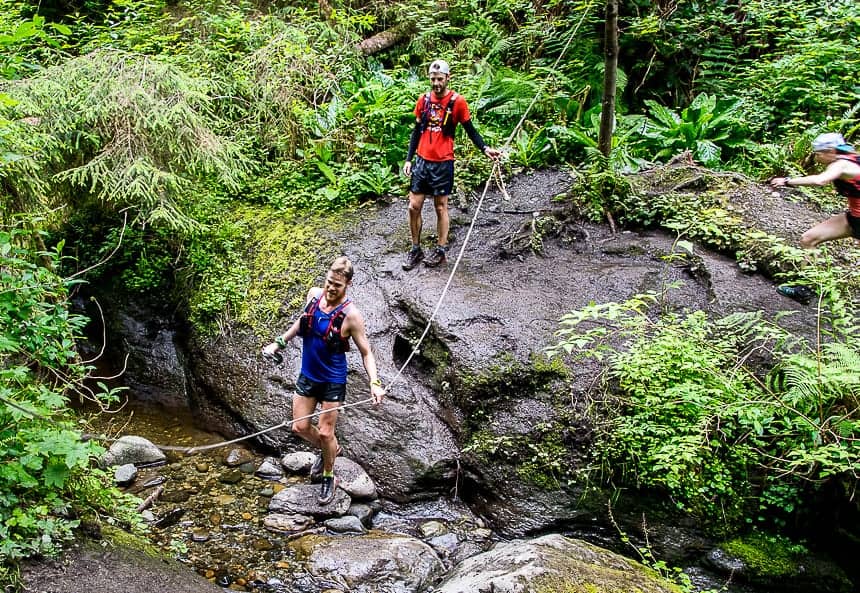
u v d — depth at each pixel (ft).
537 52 34.12
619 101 31.50
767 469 14.15
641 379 15.43
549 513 14.80
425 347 18.34
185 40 31.58
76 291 22.56
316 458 16.70
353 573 13.06
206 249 22.62
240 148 24.52
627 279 19.71
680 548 13.91
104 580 10.72
